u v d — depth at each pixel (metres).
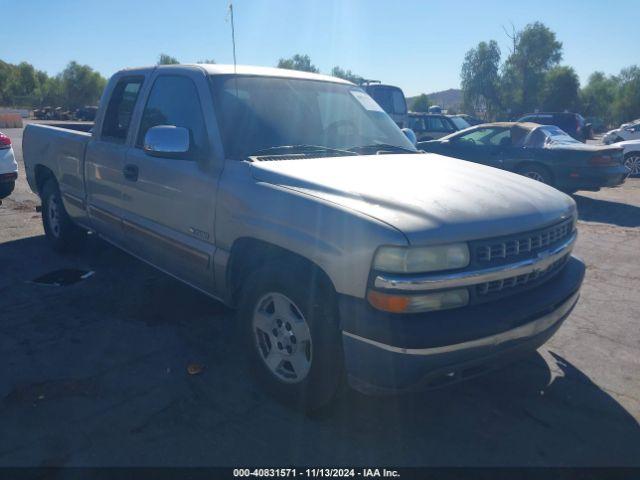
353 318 2.75
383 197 2.94
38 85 88.19
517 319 2.88
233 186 3.46
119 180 4.61
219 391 3.49
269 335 3.34
